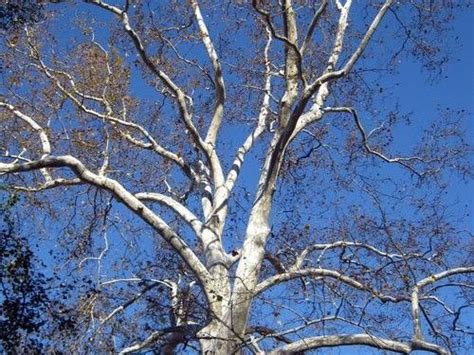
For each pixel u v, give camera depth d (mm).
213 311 15336
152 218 17438
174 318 16375
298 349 15438
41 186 18188
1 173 16906
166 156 20344
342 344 15383
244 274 16859
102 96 19938
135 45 18391
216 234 18156
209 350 15602
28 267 13461
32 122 19000
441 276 17453
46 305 13609
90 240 19375
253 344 15086
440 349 15141
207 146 19688
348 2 20688
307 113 19391
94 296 17031
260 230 17594
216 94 20281
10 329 13141
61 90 19250
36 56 19375
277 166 17953
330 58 19891
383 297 16766
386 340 15250
